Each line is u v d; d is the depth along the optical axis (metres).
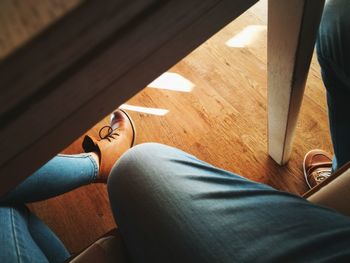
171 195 0.44
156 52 0.19
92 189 0.97
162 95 1.09
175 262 0.40
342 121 0.67
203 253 0.39
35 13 0.13
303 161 0.94
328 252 0.37
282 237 0.39
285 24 0.47
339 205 0.47
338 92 0.65
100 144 0.92
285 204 0.44
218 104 1.05
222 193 0.45
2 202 0.63
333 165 0.82
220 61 1.12
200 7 0.19
